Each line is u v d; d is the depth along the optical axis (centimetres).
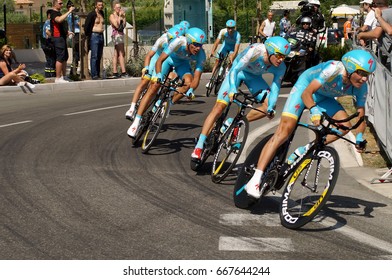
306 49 2084
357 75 687
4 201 794
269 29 2536
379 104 1080
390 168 988
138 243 655
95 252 629
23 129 1272
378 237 687
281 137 739
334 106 754
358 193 871
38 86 1925
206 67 2581
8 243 651
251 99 884
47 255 620
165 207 781
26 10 5041
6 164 986
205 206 790
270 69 862
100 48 2133
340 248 650
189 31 980
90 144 1142
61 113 1485
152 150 1105
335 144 1155
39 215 741
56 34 1997
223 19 3984
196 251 635
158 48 1239
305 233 695
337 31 2767
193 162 939
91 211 758
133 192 842
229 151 892
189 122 1388
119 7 2206
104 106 1611
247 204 771
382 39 1195
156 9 5078
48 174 929
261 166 739
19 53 2870
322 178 813
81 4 2344
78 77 2131
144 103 1087
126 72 2275
